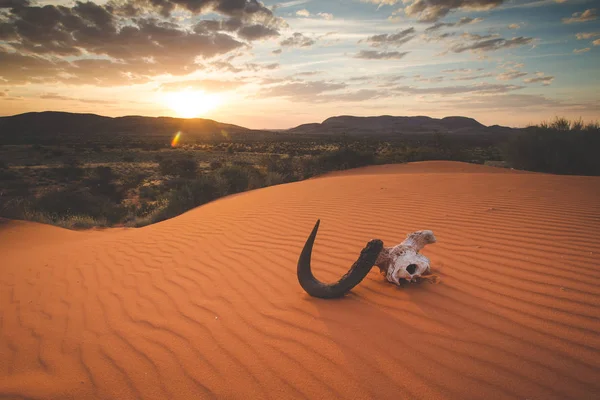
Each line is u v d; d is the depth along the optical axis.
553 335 2.86
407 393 2.42
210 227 8.52
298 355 2.94
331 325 3.34
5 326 4.18
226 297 4.30
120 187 32.03
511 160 22.89
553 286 3.61
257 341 3.22
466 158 29.69
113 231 13.64
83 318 4.18
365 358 2.81
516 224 5.68
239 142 123.56
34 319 4.30
